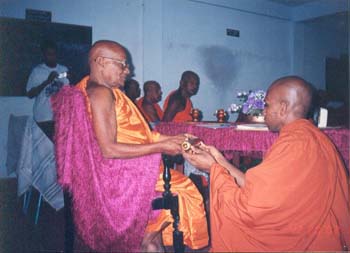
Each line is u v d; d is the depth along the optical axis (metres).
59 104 1.62
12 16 3.58
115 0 4.15
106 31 4.11
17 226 2.61
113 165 1.64
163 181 1.79
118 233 1.65
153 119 3.79
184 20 4.84
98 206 1.61
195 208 1.79
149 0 4.45
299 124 1.50
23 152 2.87
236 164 2.52
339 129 2.01
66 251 1.65
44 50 3.57
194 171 2.36
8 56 3.54
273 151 1.43
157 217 1.77
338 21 6.20
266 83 6.07
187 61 4.92
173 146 1.71
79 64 3.84
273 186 1.38
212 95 5.27
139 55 4.43
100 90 1.63
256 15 5.79
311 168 1.39
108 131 1.60
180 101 3.93
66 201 1.64
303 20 6.25
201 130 2.20
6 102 3.50
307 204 1.40
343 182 1.49
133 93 3.79
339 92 6.36
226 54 5.41
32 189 3.12
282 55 6.31
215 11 5.18
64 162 1.58
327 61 6.54
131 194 1.67
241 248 1.48
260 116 2.57
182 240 1.76
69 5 3.83
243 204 1.43
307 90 1.57
